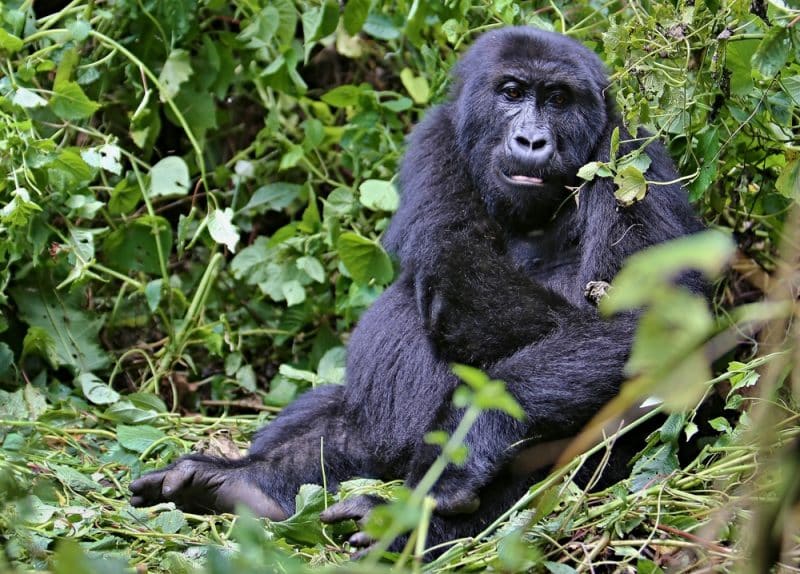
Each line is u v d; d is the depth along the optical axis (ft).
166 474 29.94
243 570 17.61
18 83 38.24
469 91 32.83
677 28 29.84
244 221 43.98
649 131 31.48
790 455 18.99
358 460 32.22
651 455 26.73
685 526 24.40
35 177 36.37
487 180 32.37
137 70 41.96
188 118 42.80
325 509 26.94
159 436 33.83
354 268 37.35
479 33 40.91
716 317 34.27
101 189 40.45
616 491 25.27
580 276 30.30
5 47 37.86
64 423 35.27
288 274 41.19
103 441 35.01
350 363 32.89
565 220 32.01
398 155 41.32
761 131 32.17
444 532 26.58
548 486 24.04
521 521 24.53
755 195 35.06
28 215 35.24
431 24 41.98
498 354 29.35
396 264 37.14
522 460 27.37
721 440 27.35
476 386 17.10
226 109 45.85
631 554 23.27
